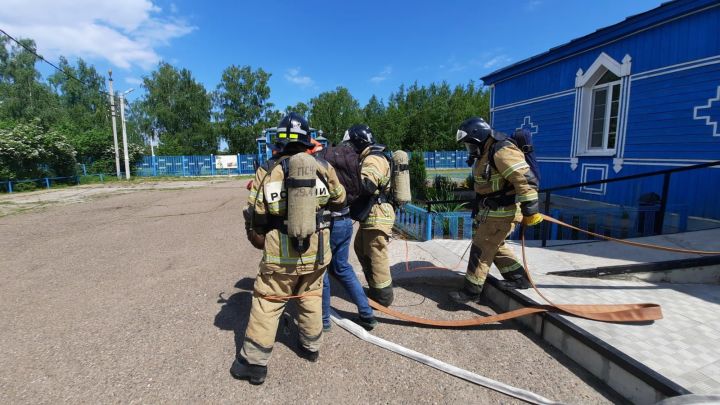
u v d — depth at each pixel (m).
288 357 2.94
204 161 31.09
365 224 3.49
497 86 12.00
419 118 43.59
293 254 2.50
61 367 2.79
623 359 2.40
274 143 2.61
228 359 2.89
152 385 2.58
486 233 3.47
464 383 2.60
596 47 8.48
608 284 3.89
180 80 48.44
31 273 4.98
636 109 7.65
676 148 6.96
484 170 3.34
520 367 2.77
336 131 49.44
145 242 6.70
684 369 2.42
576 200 9.02
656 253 4.61
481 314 3.65
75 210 11.01
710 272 4.23
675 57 6.91
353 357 2.93
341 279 3.21
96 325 3.45
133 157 28.53
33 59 49.03
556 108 9.78
